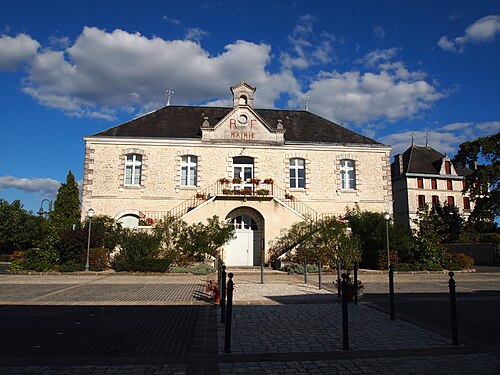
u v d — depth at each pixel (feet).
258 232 76.38
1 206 104.83
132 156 79.20
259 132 81.82
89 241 60.80
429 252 67.56
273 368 16.93
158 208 77.25
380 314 28.58
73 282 48.83
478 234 101.76
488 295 38.88
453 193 134.82
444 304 33.24
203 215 72.08
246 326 24.63
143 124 83.71
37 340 21.22
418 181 133.18
